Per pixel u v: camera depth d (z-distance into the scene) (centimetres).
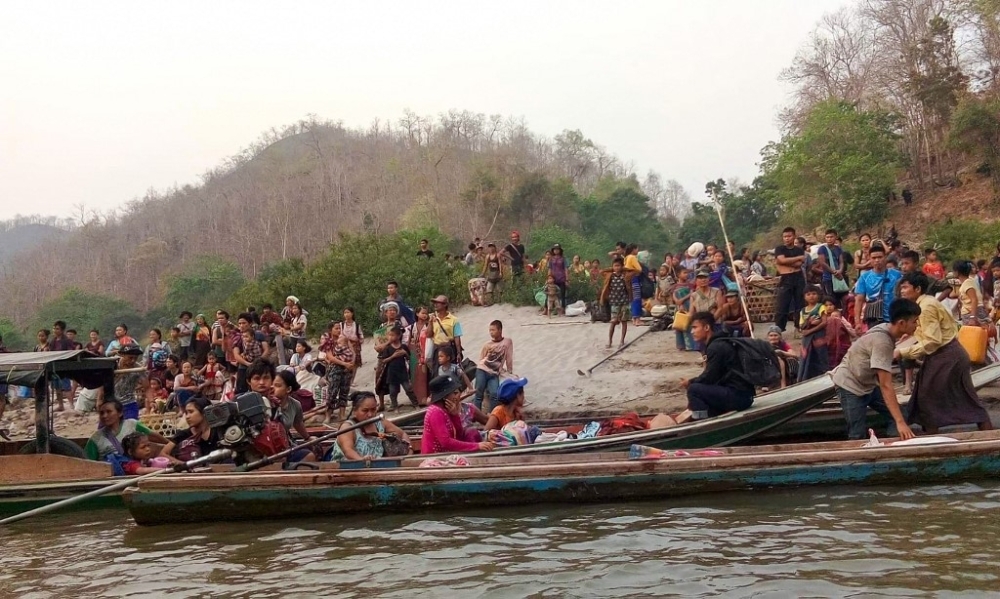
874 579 552
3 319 6125
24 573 657
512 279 2234
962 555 589
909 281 893
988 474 794
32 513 774
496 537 689
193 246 7831
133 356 1552
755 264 1839
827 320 1162
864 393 889
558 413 1261
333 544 691
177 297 5950
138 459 939
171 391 1577
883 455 787
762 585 551
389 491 775
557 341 1748
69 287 7150
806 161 3522
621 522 716
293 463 852
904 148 3906
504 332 1911
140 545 715
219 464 852
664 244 6219
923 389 886
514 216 6172
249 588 595
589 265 2314
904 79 3719
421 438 992
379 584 590
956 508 705
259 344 1491
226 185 9550
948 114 3425
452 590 571
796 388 1036
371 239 2352
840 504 733
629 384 1368
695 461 786
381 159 8500
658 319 1734
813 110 3716
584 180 8394
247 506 771
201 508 769
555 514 752
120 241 8625
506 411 979
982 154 3177
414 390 1368
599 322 1864
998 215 3133
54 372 955
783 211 4606
